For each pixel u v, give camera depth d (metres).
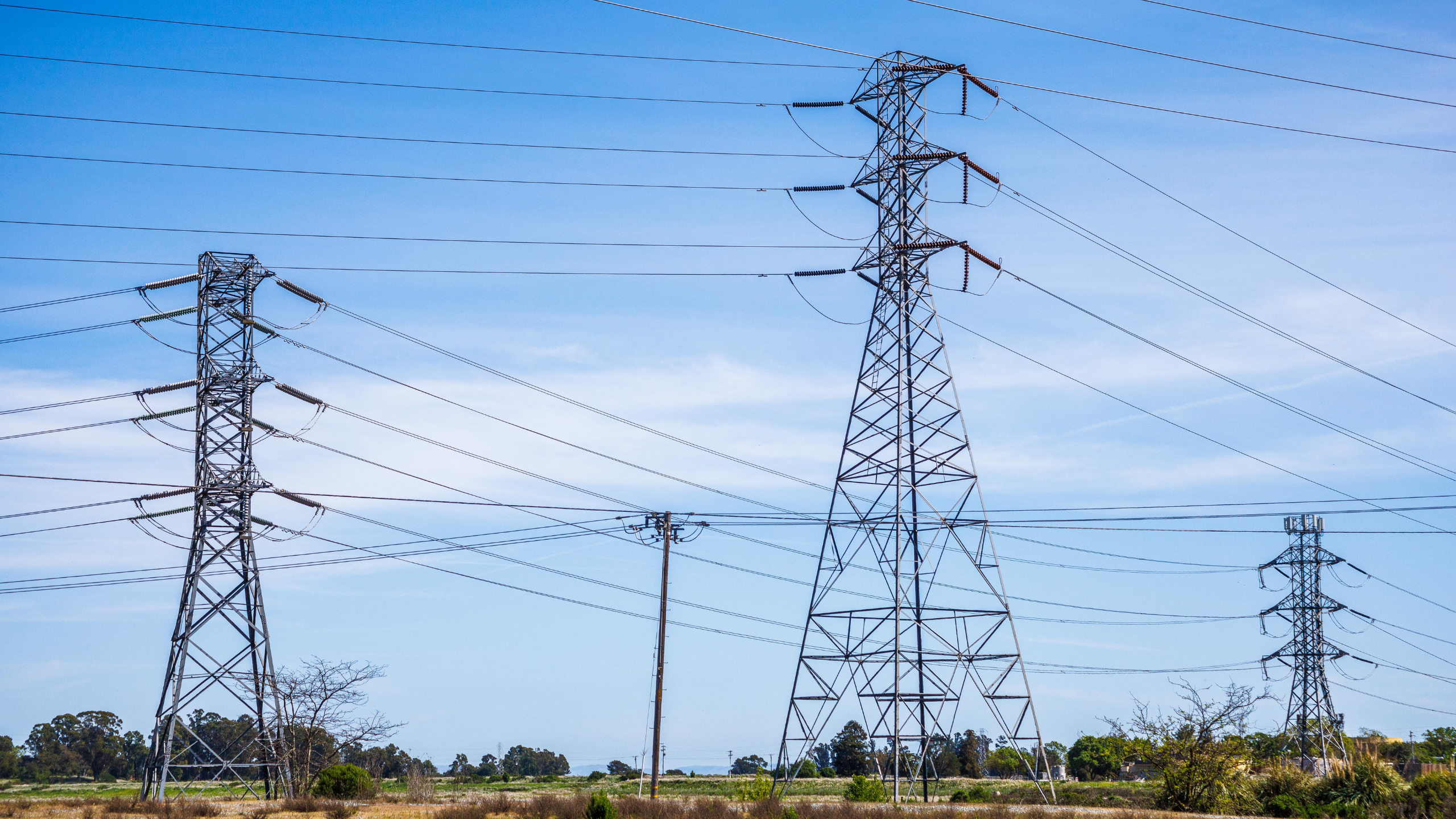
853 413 53.22
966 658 50.22
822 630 51.38
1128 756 55.66
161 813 43.84
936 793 60.88
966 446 51.66
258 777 61.12
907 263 53.50
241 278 54.59
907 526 52.34
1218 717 50.72
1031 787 65.12
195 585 51.66
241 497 53.28
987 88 53.47
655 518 60.47
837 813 43.28
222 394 53.72
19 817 41.72
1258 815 47.69
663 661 58.81
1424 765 51.34
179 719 50.78
